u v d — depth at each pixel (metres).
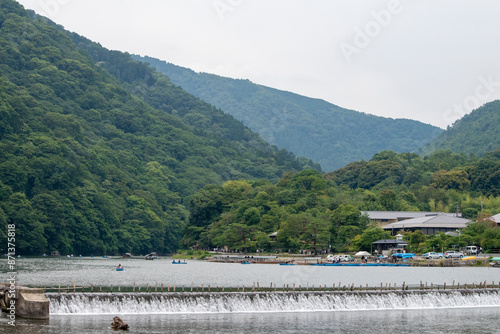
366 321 134.50
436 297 160.62
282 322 129.25
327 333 121.38
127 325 115.12
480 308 158.50
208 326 121.88
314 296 148.00
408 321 136.50
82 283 174.62
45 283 170.00
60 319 119.44
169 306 134.50
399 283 189.75
